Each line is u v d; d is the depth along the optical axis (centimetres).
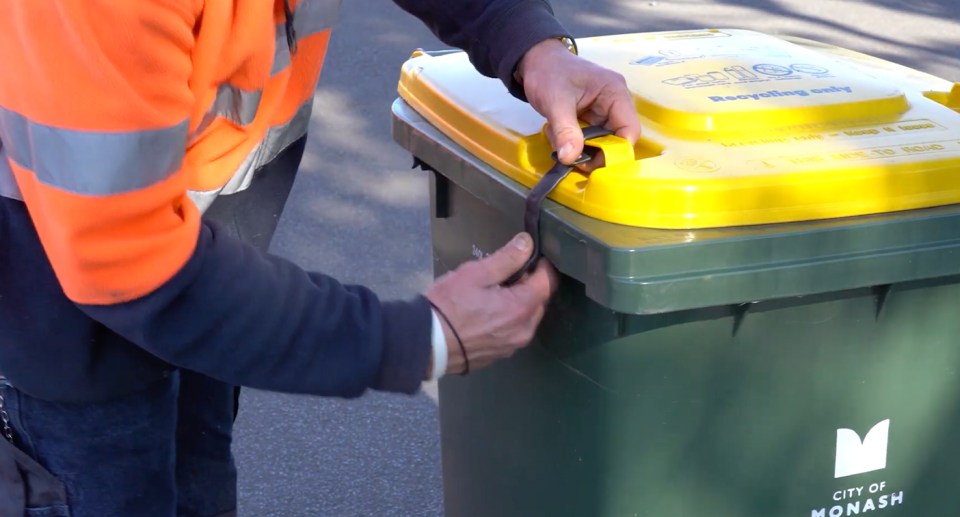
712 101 141
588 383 131
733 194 119
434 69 176
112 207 101
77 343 122
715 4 652
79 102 98
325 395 120
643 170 123
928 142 132
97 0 95
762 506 137
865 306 129
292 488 257
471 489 180
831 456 136
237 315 112
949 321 134
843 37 586
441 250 178
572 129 130
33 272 118
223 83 123
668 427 129
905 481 142
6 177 114
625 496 132
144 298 107
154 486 138
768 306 125
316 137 452
